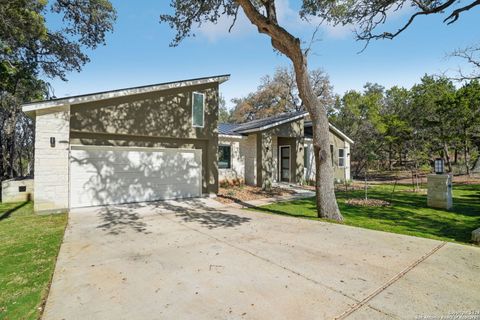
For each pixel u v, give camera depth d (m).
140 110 9.36
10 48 12.97
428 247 4.68
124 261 4.14
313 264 3.94
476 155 20.56
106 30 15.23
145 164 9.90
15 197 10.53
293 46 6.84
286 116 16.45
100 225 6.52
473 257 4.19
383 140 20.86
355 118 22.66
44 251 4.61
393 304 2.82
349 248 4.66
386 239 5.20
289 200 10.70
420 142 20.27
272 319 2.56
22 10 11.40
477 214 7.65
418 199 10.40
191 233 5.77
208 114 11.16
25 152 23.75
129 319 2.61
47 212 7.80
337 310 2.71
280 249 4.64
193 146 10.89
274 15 7.13
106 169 9.09
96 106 8.52
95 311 2.75
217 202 10.05
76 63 16.20
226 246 4.84
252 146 14.49
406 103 22.00
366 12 8.46
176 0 8.72
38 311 2.78
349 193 12.45
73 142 8.27
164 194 10.33
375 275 3.54
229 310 2.73
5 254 4.46
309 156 17.25
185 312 2.71
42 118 7.71
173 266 3.91
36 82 15.75
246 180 14.84
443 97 17.75
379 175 22.23
